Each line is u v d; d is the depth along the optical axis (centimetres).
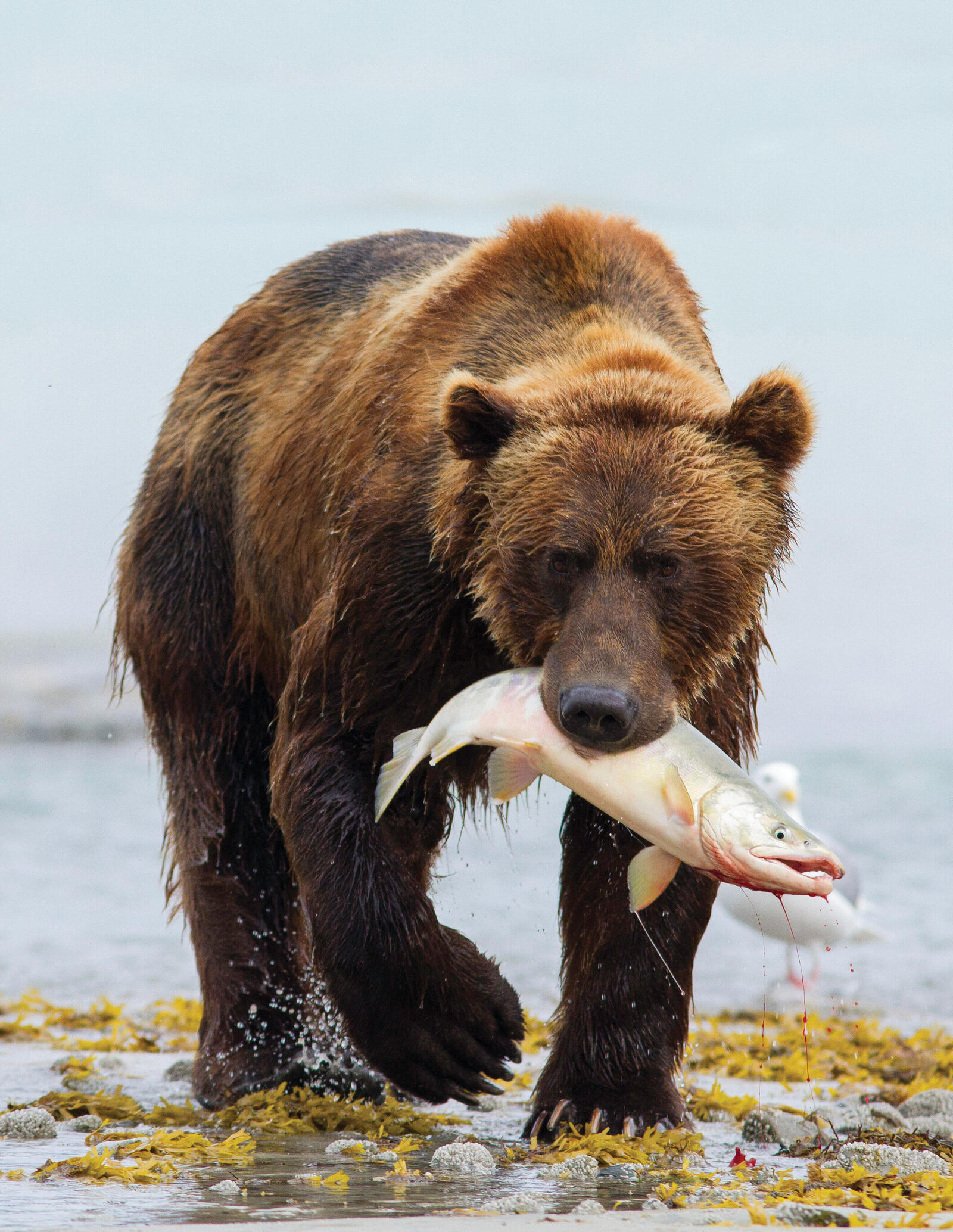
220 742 1235
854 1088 1224
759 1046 1402
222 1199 751
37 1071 1254
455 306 1041
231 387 1266
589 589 873
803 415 920
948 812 2561
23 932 1877
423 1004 956
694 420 922
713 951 1877
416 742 891
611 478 880
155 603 1259
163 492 1278
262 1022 1178
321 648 994
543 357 989
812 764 3020
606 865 999
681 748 823
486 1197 768
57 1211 717
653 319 1029
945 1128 1002
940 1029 1417
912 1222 711
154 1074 1255
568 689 821
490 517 921
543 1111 991
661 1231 677
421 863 1150
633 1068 989
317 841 981
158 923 1936
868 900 2003
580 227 1044
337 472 1062
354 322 1178
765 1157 926
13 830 2497
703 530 883
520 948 1781
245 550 1214
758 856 776
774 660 1027
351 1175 830
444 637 970
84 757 3181
